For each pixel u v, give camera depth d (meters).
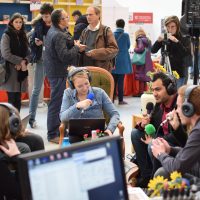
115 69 7.79
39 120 6.66
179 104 2.80
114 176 1.60
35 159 1.45
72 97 3.88
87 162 1.55
